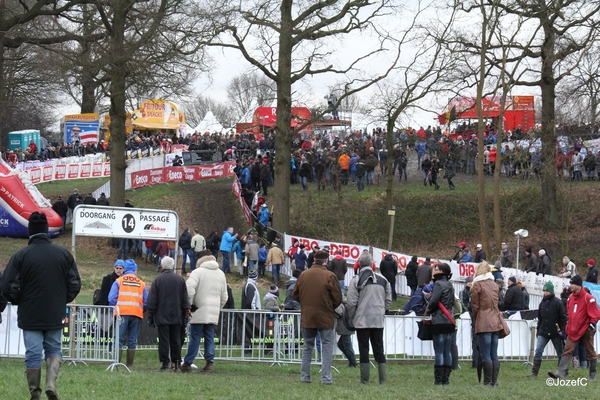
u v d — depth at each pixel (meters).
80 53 34.88
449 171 45.53
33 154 52.41
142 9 34.94
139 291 15.33
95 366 14.91
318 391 11.80
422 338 14.15
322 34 35.41
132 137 52.84
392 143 39.38
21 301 9.30
